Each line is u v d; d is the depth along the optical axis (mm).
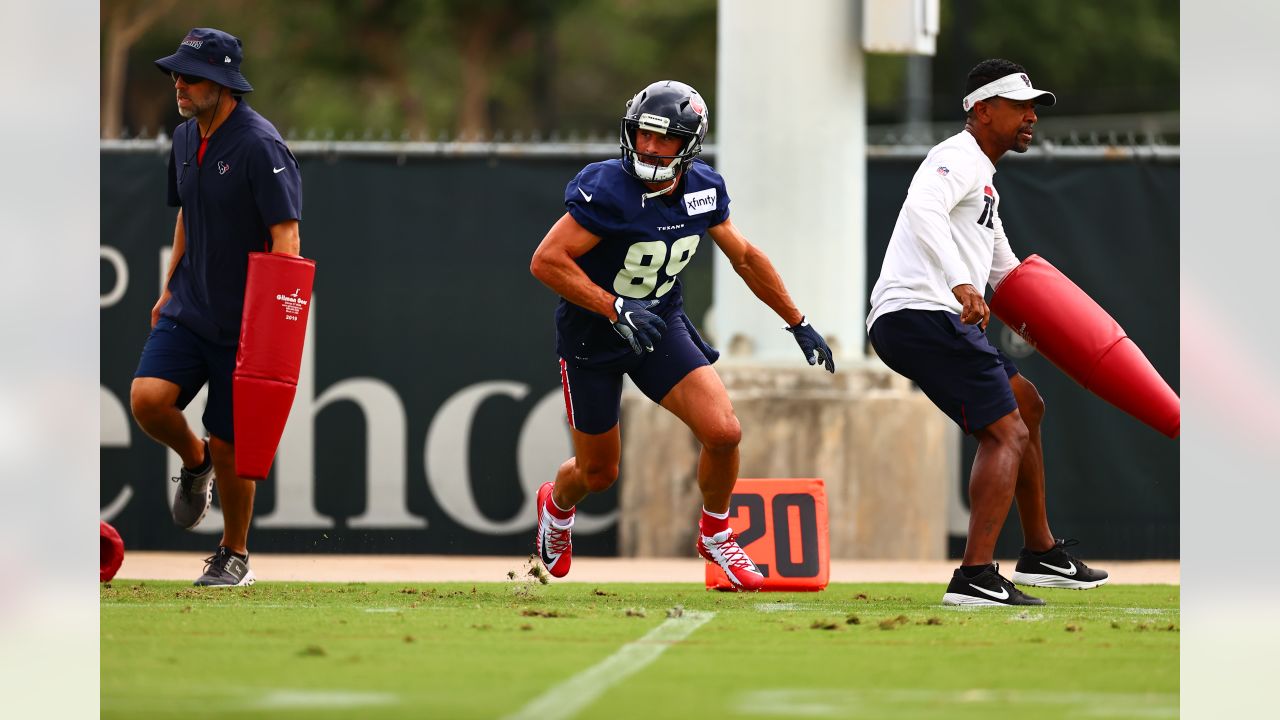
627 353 19578
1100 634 16266
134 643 14906
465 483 31766
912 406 30484
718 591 22609
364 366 31719
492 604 19750
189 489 23156
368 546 31609
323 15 108562
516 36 110312
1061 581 24078
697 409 19609
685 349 19797
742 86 30906
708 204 19406
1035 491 23875
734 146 31016
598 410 20078
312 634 15703
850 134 30953
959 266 19453
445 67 109500
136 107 107875
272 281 20469
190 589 21734
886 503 30328
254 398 20531
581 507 31547
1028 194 31828
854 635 15945
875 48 30922
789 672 13156
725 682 12547
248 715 10922
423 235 31859
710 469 20031
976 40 109375
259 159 20938
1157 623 17516
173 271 22016
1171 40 112375
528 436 31797
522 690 12047
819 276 30641
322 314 31703
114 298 31391
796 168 30625
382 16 108438
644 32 112750
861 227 31281
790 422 30234
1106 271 31797
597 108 114125
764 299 20641
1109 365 21781
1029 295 22266
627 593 22219
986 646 15125
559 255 18672
